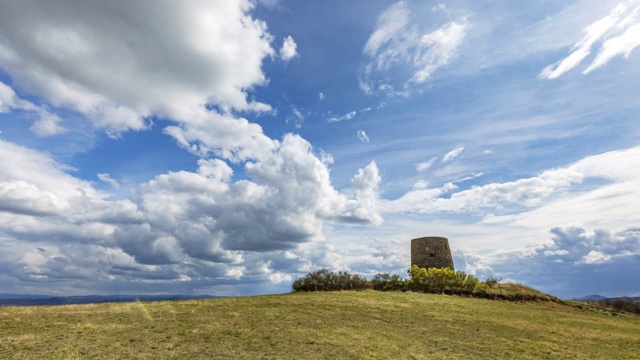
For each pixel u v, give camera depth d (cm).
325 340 1870
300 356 1592
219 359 1492
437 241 5919
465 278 4834
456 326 2503
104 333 1816
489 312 3238
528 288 5084
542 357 1859
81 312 2366
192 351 1582
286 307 2838
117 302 2962
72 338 1691
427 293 4453
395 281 4953
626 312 4353
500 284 5281
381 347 1825
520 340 2205
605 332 2744
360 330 2170
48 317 2144
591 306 4459
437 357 1741
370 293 4084
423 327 2406
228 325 2114
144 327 1978
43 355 1432
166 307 2683
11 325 1888
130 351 1541
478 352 1878
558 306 4234
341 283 4647
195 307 2719
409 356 1722
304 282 4644
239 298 3416
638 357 1998
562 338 2370
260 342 1778
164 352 1550
